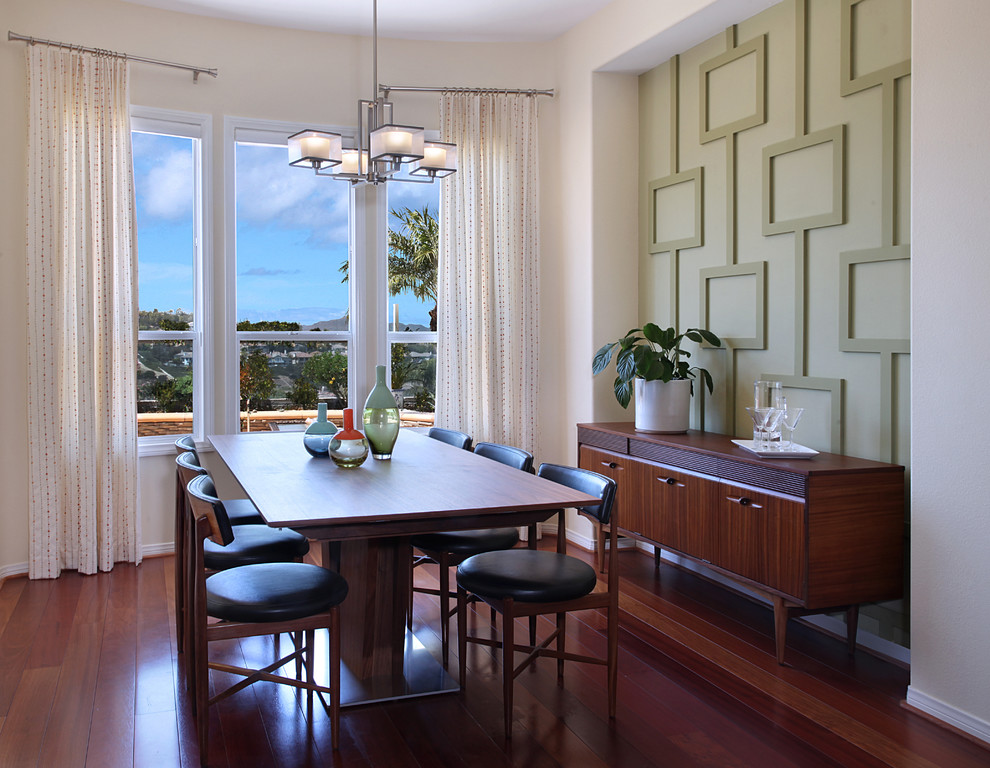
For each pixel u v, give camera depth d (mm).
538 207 5207
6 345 4242
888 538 3135
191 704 2771
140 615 3680
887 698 2852
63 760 2387
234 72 4844
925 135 2682
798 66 3672
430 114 5203
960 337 2584
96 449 4398
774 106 3838
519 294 5164
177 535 3150
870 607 3324
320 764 2375
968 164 2541
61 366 4305
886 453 3254
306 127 5012
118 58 4391
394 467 3174
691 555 3703
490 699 2830
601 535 4320
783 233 3795
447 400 5152
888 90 3221
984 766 2383
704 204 4344
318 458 3404
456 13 4762
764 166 3893
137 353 4629
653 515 3996
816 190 3604
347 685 2912
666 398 4160
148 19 4609
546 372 5305
